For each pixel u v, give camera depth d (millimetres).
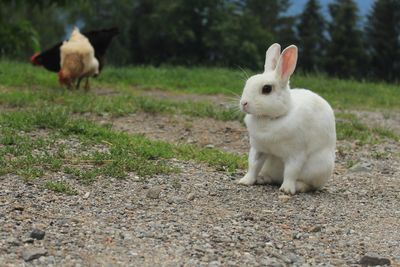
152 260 5172
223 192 7117
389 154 10141
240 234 5875
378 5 35156
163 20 35000
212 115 12312
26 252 5070
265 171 7527
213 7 35219
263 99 6848
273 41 37156
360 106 16516
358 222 6484
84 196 6664
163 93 16734
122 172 7438
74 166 7660
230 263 5203
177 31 34844
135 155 8320
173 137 10406
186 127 11203
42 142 8539
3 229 5605
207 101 14797
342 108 15742
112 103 12234
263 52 36531
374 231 6234
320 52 36781
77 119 10266
